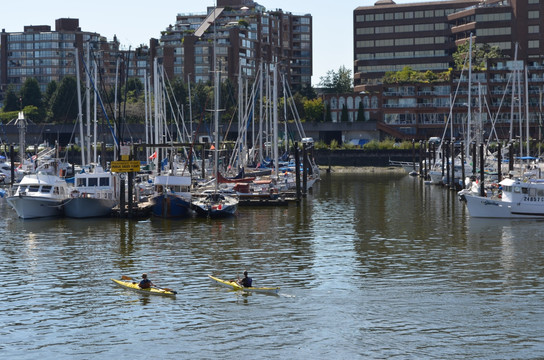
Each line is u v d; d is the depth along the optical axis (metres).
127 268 58.81
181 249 66.56
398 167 193.88
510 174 105.38
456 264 60.25
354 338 42.41
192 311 47.12
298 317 45.94
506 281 54.50
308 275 56.34
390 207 100.44
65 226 79.75
